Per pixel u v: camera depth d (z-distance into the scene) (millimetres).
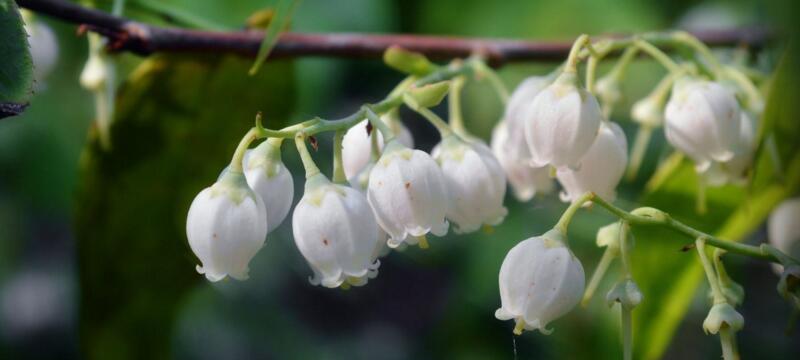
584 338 239
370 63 276
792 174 198
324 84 257
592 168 187
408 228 176
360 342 331
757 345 287
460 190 184
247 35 206
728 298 178
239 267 174
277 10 178
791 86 184
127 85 211
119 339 221
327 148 267
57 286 330
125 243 217
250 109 215
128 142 214
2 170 277
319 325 332
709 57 195
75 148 275
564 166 181
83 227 216
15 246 307
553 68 252
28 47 173
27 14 224
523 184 197
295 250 295
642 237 204
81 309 219
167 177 216
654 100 207
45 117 273
